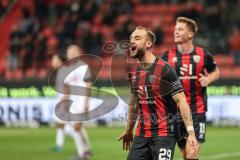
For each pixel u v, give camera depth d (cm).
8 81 4016
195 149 1409
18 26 5325
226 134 3488
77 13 5250
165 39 5247
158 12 5478
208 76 1856
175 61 1844
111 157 2664
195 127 1811
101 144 3095
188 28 1820
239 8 5181
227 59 4816
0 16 5588
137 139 1467
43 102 3978
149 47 1434
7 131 3781
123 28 4941
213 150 2875
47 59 4978
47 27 5366
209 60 1844
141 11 5506
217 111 3847
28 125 3997
